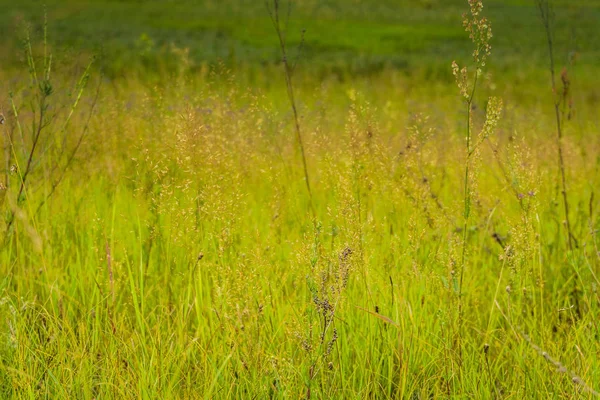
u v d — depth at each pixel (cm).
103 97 647
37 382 344
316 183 634
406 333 392
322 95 753
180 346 378
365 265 403
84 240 518
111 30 3262
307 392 338
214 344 383
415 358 391
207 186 412
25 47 510
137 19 3838
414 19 4694
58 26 3225
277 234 498
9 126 583
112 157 596
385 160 486
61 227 524
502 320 454
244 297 394
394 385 384
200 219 418
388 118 925
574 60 600
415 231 438
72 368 367
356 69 2584
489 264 511
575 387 352
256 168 573
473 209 520
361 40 3691
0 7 3838
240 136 533
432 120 834
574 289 486
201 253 398
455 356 379
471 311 460
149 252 464
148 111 593
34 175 566
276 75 2134
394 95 1664
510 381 394
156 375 360
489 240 543
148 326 400
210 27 3694
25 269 459
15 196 457
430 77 2464
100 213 537
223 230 413
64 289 455
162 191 419
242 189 531
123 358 368
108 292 435
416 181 501
